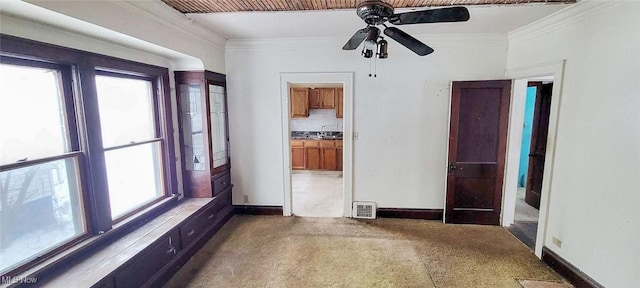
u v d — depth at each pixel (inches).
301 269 110.1
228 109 159.8
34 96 74.0
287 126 158.6
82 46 83.8
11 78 68.9
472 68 144.8
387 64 148.9
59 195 79.7
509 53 140.6
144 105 116.3
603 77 87.1
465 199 149.5
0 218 66.6
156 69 118.4
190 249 118.3
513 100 139.6
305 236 137.8
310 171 282.4
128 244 91.4
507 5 97.3
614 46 83.3
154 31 97.0
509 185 145.5
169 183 127.9
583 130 94.7
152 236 97.5
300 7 99.8
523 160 216.4
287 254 121.1
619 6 81.5
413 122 152.1
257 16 111.4
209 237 135.4
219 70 149.0
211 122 143.7
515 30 130.7
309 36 145.3
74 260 80.7
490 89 140.6
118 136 102.7
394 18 78.2
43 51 72.6
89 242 85.4
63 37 78.1
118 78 102.1
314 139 278.4
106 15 76.9
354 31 134.9
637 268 77.5
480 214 149.4
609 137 85.2
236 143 162.6
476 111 142.9
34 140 73.9
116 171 100.8
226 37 146.1
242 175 165.0
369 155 156.9
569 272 100.0
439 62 146.2
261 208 166.9
